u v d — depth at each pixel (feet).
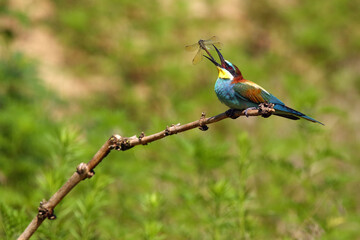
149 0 71.61
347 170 48.47
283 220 33.99
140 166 38.91
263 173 41.22
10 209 23.67
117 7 70.28
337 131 58.70
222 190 29.45
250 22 78.59
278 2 81.30
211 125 58.49
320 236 31.22
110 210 35.68
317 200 33.99
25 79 44.52
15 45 62.44
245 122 56.95
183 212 32.96
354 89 71.10
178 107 51.83
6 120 37.04
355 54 75.97
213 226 29.50
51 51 64.85
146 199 29.43
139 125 59.21
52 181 25.57
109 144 16.88
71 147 27.99
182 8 72.95
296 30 76.28
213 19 76.74
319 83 71.77
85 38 67.36
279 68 72.38
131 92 62.54
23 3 67.31
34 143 36.94
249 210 32.17
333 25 78.64
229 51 65.98
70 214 29.66
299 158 45.06
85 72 64.69
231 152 52.06
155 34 69.21
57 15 68.39
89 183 27.78
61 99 50.19
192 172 36.76
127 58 66.64
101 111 42.19
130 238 29.94
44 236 24.63
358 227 36.96
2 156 35.99
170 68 62.44
